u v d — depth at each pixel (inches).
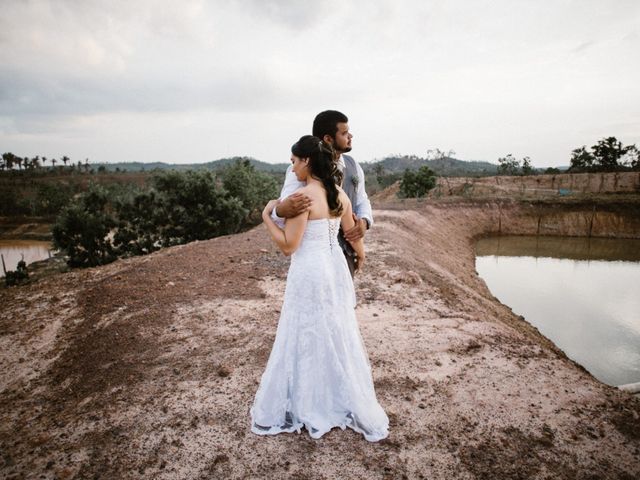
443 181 2519.7
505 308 555.5
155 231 953.5
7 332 214.1
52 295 268.5
